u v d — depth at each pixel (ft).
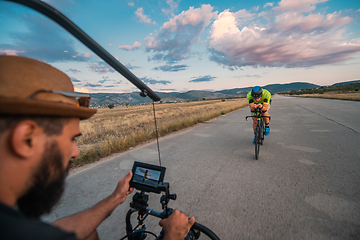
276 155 14.56
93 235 2.85
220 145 18.61
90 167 13.87
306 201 8.03
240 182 10.19
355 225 6.45
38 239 0.99
